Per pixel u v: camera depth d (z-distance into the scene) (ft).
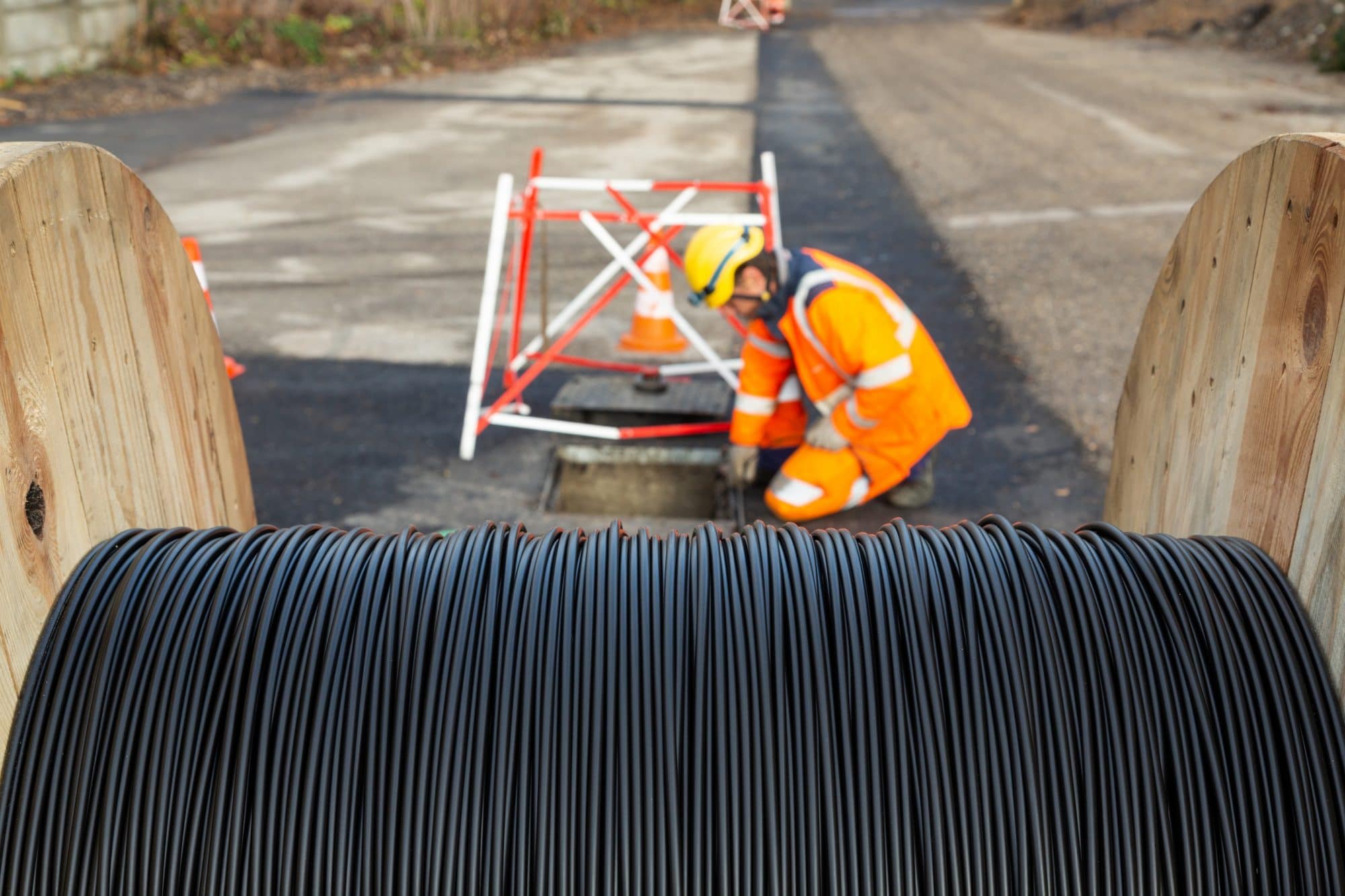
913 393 14.55
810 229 31.35
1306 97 53.06
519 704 6.34
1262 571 6.76
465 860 6.07
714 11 98.17
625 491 17.92
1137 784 6.23
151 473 7.87
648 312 22.31
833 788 6.22
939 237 30.58
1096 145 43.11
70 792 6.19
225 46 59.21
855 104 54.08
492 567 6.91
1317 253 6.31
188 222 31.35
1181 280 8.68
